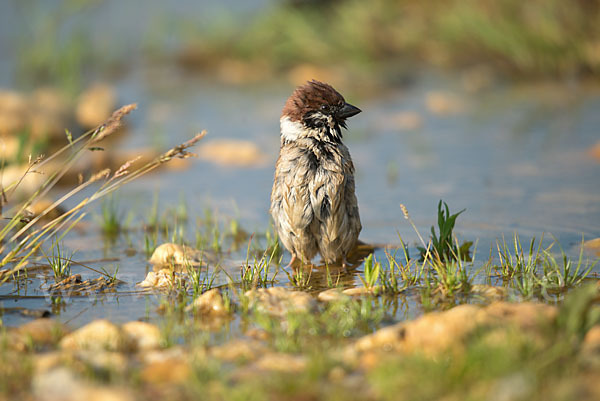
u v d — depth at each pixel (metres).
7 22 30.98
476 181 14.20
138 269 9.98
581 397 5.32
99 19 32.97
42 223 12.30
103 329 7.03
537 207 12.38
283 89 24.70
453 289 8.48
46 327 7.38
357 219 10.12
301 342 6.99
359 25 27.73
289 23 28.25
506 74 24.98
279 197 9.94
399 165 15.68
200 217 12.75
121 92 24.70
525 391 5.30
